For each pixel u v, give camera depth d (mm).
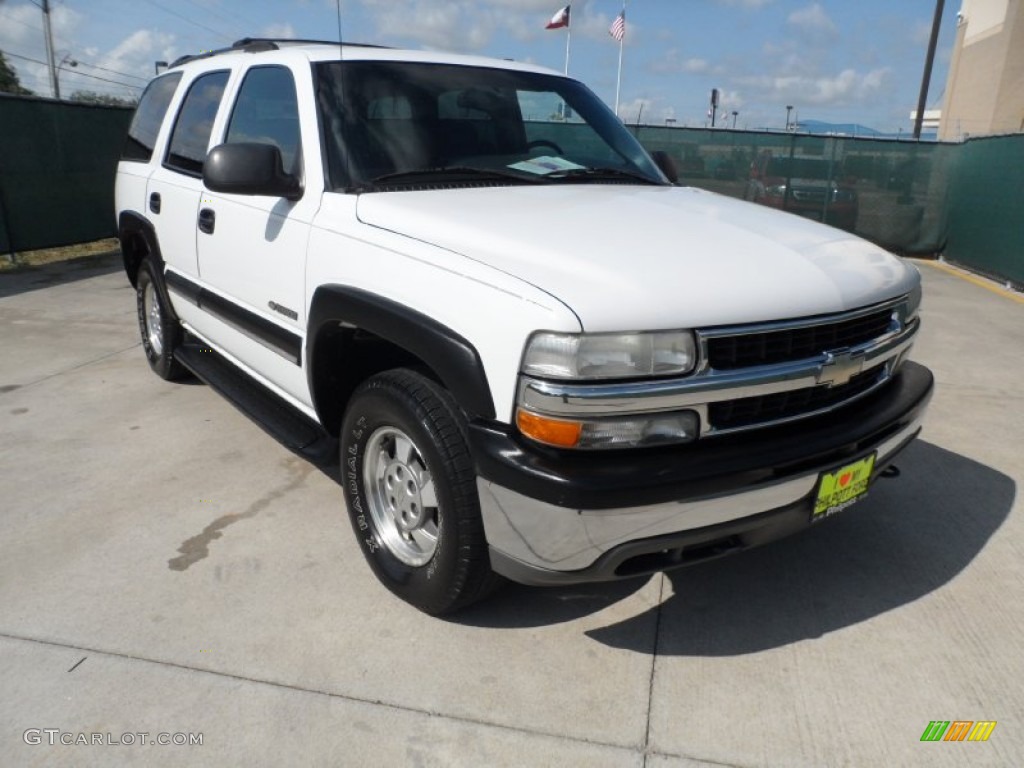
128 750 2150
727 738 2250
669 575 3059
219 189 2959
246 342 3666
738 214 2941
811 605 2885
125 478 3758
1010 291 9711
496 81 3605
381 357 3035
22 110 9555
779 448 2285
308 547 3178
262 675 2441
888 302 2600
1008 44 28672
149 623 2676
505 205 2789
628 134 3975
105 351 5910
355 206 2834
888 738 2264
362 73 3248
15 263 9820
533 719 2303
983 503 3693
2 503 3490
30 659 2486
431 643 2615
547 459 2119
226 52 4238
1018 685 2488
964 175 12039
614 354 2074
